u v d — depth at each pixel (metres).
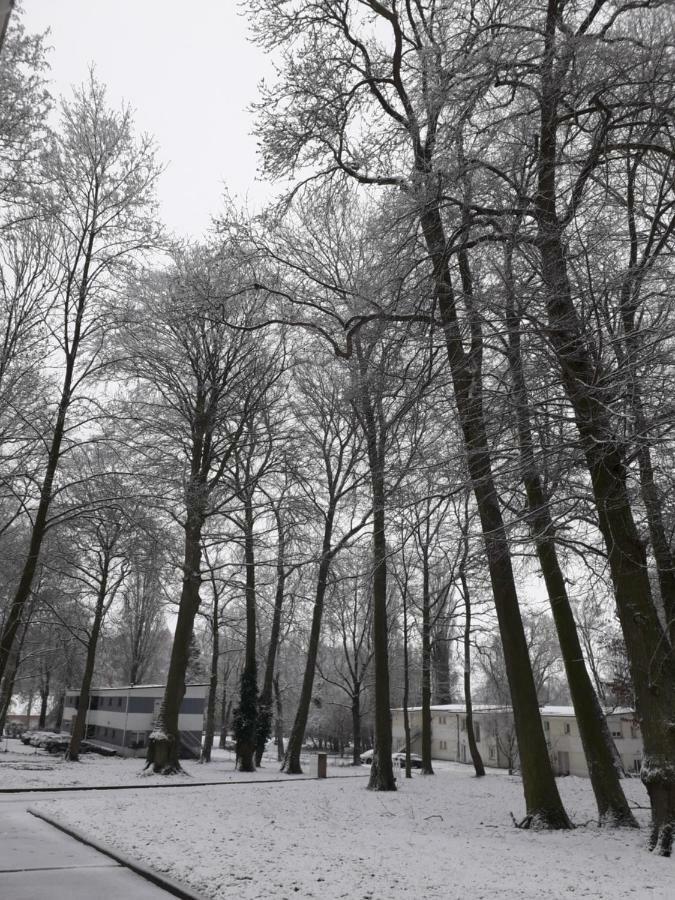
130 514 21.42
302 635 43.00
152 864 8.29
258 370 26.11
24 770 23.45
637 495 9.70
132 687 41.72
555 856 9.51
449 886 7.32
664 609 13.09
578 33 9.90
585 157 10.03
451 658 49.72
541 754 13.13
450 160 9.73
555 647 45.84
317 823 12.49
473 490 11.05
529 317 8.95
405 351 11.09
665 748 10.13
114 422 22.02
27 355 19.39
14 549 29.67
